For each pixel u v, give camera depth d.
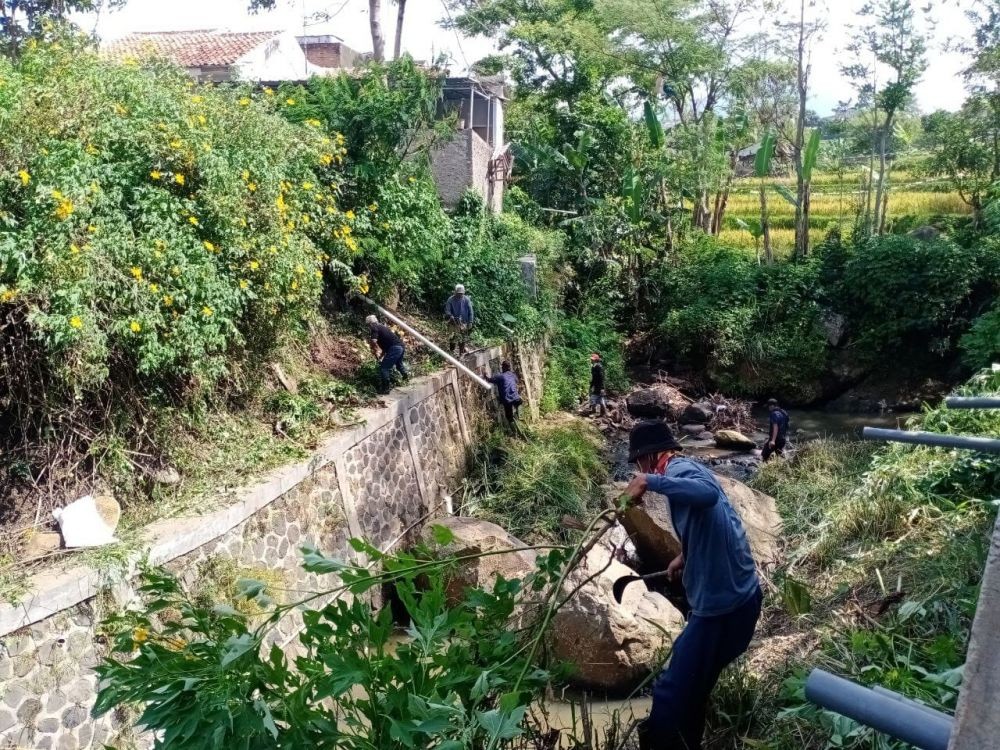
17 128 6.67
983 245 20.03
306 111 12.11
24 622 4.96
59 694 5.14
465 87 20.14
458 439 12.35
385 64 13.44
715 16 25.67
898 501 7.65
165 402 7.51
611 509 3.93
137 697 3.02
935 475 7.90
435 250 13.33
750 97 26.34
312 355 10.99
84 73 7.58
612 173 23.33
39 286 6.13
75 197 6.50
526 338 16.14
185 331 7.09
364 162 12.16
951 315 19.44
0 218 6.16
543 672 3.40
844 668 4.39
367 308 12.83
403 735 2.85
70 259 6.23
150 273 6.98
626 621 6.67
